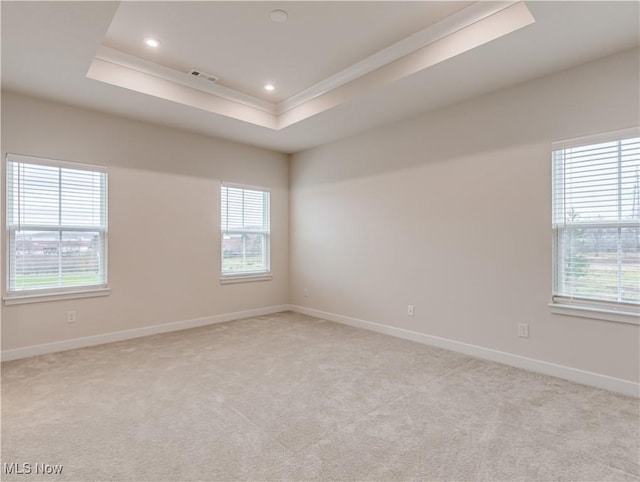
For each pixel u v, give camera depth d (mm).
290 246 5676
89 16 2209
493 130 3273
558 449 1877
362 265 4520
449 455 1831
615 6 2068
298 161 5496
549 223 2932
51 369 3025
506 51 2578
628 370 2543
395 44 2955
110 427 2098
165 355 3420
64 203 3578
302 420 2191
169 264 4328
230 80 3637
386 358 3346
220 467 1736
